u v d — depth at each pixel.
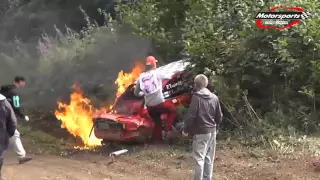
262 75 11.95
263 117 11.46
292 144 10.03
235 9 12.83
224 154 10.02
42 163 10.70
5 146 8.16
